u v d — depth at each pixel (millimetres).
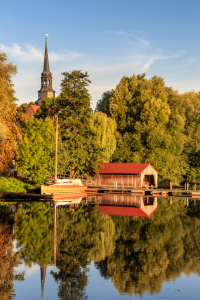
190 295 14789
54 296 14633
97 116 71062
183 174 76875
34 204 41688
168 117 73688
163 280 16672
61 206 41094
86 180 66500
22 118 59562
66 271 17875
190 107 79938
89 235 25938
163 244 23656
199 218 34688
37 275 17234
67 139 61000
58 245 22812
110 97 85562
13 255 20391
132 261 19766
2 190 48531
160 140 69438
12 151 54812
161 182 77375
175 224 31172
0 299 14227
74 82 62062
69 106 61781
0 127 45688
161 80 80250
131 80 81812
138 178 62344
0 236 24594
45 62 150625
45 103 86000
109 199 51375
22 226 28172
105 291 15227
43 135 57938
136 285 15969
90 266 18734
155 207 43000
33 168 53281
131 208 41531
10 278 16688
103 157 64000
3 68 46562
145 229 28688
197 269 18391
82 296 14625
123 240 24688
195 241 24672
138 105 74062
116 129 75938
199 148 76188
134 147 72500
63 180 52562
